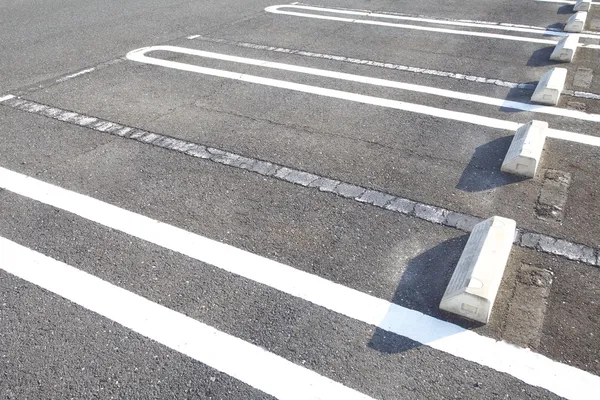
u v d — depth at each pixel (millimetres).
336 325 2646
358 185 3795
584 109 4926
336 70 5938
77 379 2377
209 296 2824
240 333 2602
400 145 4328
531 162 3771
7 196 3652
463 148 4270
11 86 5520
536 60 6223
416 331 2605
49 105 5062
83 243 3215
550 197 3619
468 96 5238
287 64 6129
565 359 2447
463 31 7355
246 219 3434
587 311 2697
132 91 5398
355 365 2438
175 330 2621
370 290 2855
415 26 7617
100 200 3621
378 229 3332
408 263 3047
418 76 5746
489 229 2984
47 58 6375
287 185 3801
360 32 7348
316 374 2396
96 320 2680
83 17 8227
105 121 4746
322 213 3490
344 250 3152
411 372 2402
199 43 6910
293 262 3057
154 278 2945
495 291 2637
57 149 4270
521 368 2412
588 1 8047
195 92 5379
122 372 2410
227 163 4082
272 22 7895
